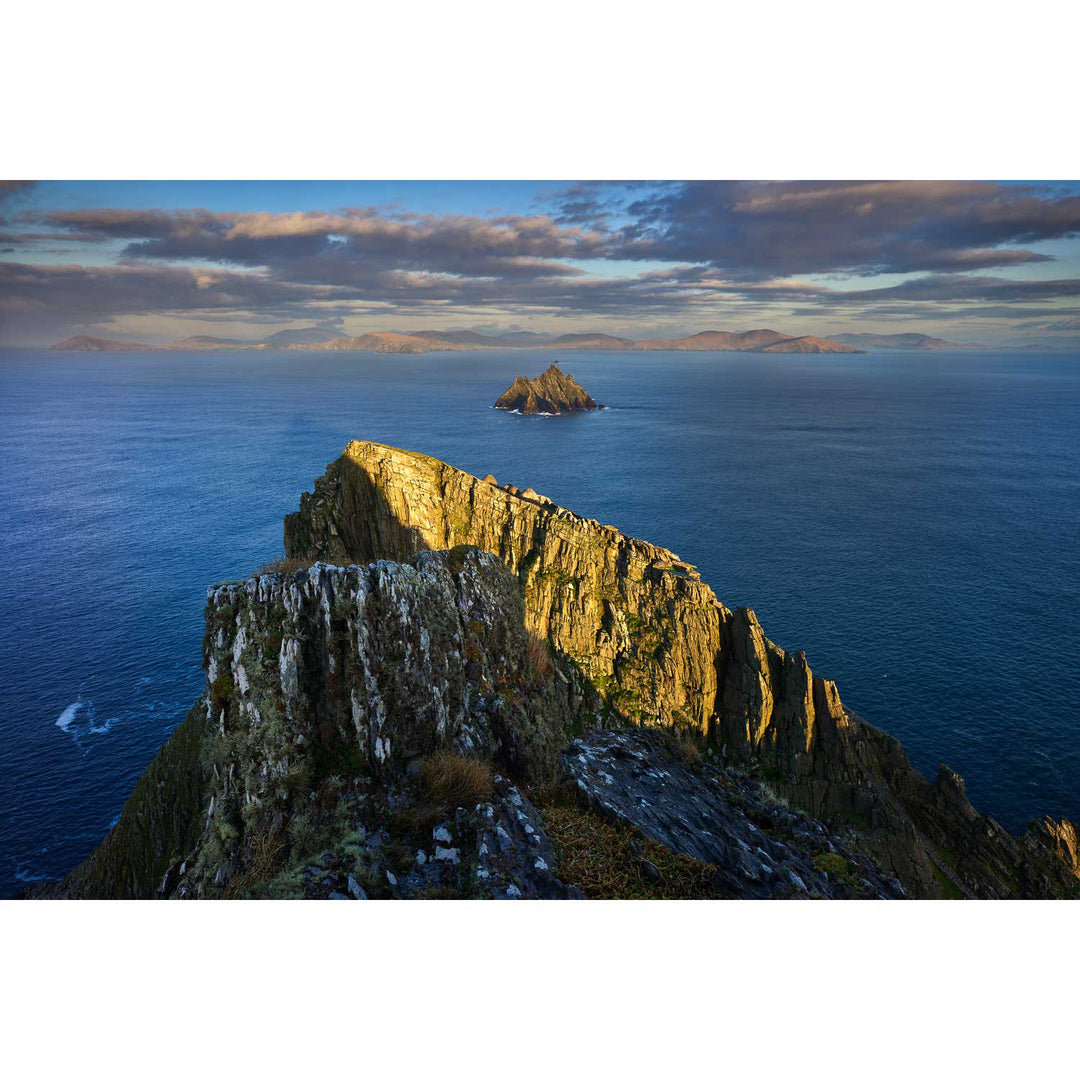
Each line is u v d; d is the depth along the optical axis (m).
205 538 118.75
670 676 47.78
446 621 18.94
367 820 14.46
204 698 16.56
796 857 17.55
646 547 55.69
